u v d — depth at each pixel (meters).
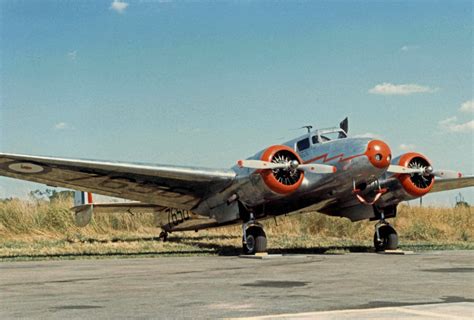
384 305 5.39
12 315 5.06
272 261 11.10
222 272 8.80
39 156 11.43
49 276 8.34
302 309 5.19
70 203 21.62
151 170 12.41
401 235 21.19
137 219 22.69
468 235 21.03
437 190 17.16
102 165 12.01
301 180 12.62
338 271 8.87
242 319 4.70
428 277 7.90
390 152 12.74
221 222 14.03
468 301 5.64
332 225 21.69
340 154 13.07
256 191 12.60
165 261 11.20
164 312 5.14
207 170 12.81
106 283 7.39
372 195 14.37
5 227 19.91
